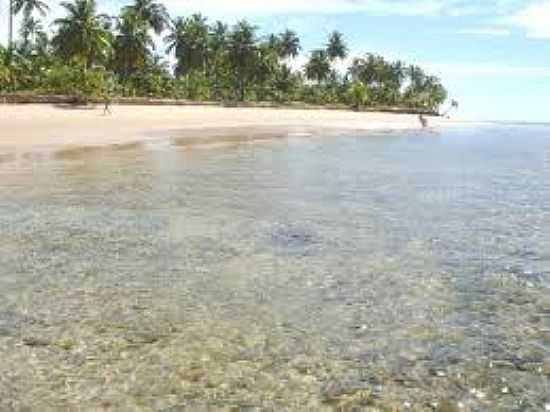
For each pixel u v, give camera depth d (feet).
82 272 34.22
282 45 521.65
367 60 617.21
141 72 360.07
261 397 20.43
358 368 22.67
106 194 62.03
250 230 46.52
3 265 35.32
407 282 33.60
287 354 23.75
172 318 27.35
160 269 35.14
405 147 172.65
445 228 49.06
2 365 22.43
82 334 25.36
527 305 29.99
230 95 435.12
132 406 19.74
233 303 29.55
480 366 22.97
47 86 269.23
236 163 100.68
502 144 223.10
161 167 90.43
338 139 196.85
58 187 66.28
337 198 64.59
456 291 32.12
